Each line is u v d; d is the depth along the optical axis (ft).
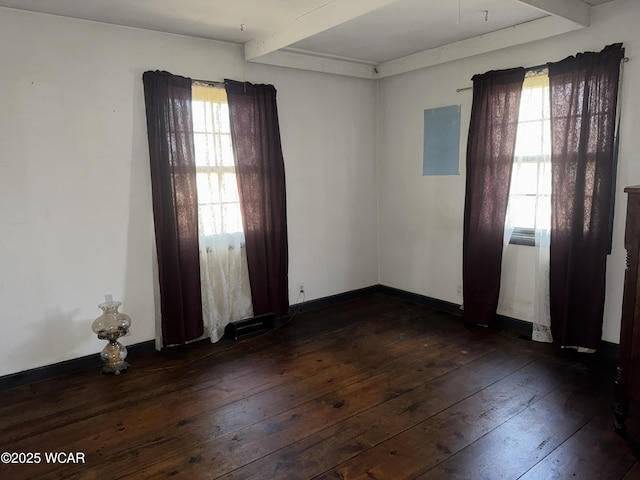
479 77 11.66
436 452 7.04
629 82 9.35
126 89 10.32
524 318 11.80
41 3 8.69
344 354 10.84
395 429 7.67
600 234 9.82
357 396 8.82
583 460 6.79
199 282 11.49
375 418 8.02
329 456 7.00
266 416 8.18
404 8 9.37
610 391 8.77
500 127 11.38
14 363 9.54
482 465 6.72
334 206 14.53
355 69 14.10
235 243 12.17
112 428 7.91
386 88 14.78
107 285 10.53
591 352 10.39
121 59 10.19
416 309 14.12
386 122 14.96
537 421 7.81
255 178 12.26
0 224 9.14
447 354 10.67
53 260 9.80
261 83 12.41
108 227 10.41
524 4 8.67
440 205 13.60
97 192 10.19
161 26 10.26
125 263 10.72
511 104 11.11
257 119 12.13
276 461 6.91
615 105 9.39
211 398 8.88
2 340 9.37
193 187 11.13
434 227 13.88
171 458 7.05
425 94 13.52
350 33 11.07
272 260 12.87
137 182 10.68
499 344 11.18
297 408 8.43
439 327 12.51
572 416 7.94
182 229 11.09
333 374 9.80
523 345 11.08
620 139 9.60
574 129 9.97
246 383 9.48
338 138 14.33
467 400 8.56
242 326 12.11
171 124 10.72
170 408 8.54
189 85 10.93
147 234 10.94
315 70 13.23
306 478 6.52
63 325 10.04
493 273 11.97
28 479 6.65
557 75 10.18
